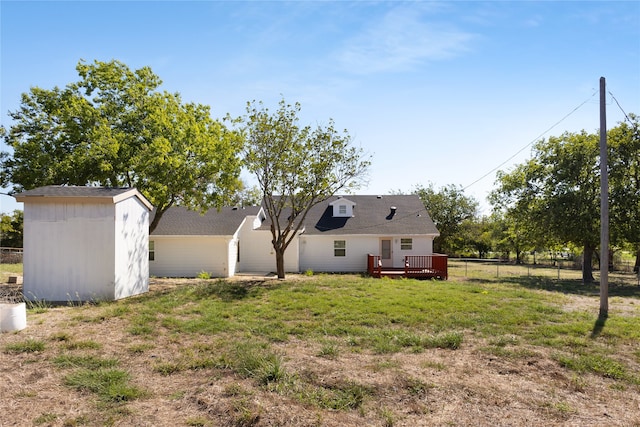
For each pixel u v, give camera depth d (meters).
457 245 46.38
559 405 5.27
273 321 9.87
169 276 22.92
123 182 18.75
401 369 6.49
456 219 44.12
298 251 25.91
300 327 9.38
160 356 7.10
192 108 20.73
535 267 37.75
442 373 6.39
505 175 27.80
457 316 10.53
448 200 43.91
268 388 5.61
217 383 5.84
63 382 5.80
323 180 18.19
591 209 23.12
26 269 13.09
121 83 18.86
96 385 5.63
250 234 26.22
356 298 12.77
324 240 26.50
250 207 27.95
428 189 44.78
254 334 8.73
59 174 16.98
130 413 4.89
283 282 16.91
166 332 8.74
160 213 19.42
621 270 36.03
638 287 20.81
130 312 10.57
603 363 7.00
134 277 14.36
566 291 18.12
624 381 6.29
